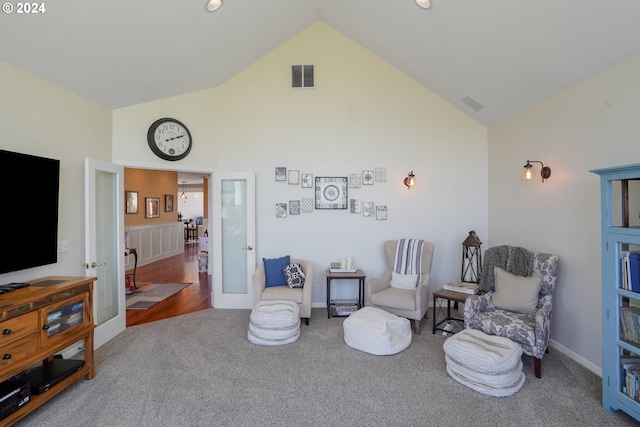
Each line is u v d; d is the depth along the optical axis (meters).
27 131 2.65
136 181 7.88
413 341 3.42
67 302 2.44
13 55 2.44
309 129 4.59
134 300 4.97
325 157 4.59
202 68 3.94
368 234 4.61
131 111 3.83
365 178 4.58
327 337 3.54
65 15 2.33
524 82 3.29
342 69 4.57
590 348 2.82
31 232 2.55
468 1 2.69
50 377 2.32
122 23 2.65
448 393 2.46
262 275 4.08
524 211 3.75
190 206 17.38
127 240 7.46
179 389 2.52
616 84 2.56
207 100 4.48
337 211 4.61
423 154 4.59
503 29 2.79
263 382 2.63
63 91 3.01
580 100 2.92
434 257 4.60
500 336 2.75
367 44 4.41
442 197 4.59
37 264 2.61
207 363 2.95
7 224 2.36
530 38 2.73
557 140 3.22
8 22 2.19
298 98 4.59
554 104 3.25
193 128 4.35
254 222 4.52
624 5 2.11
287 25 4.18
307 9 4.11
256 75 4.58
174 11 2.82
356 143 4.59
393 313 3.71
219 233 4.58
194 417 2.19
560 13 2.38
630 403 2.07
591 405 2.30
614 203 2.56
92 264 3.14
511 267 3.39
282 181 4.60
